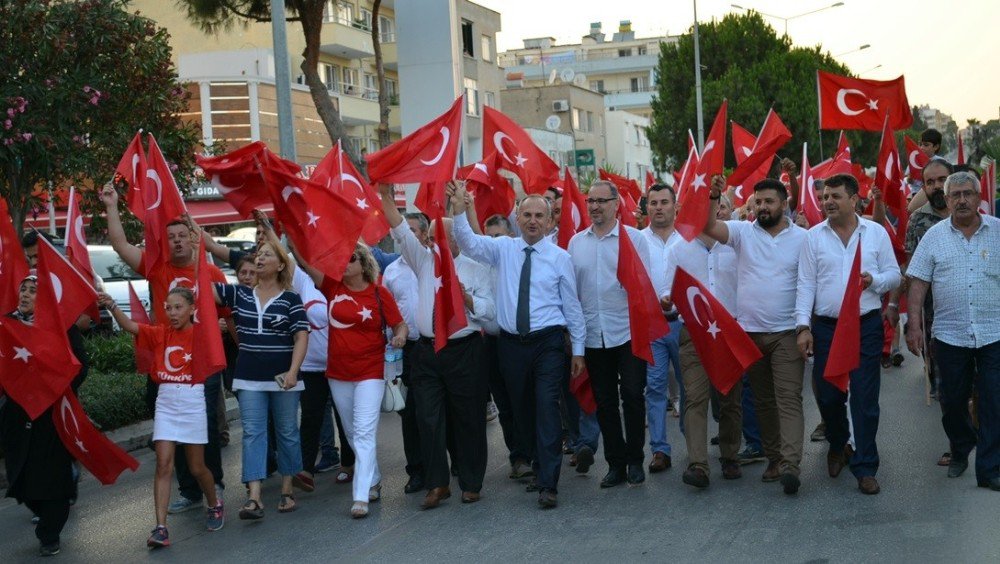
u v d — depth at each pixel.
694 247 8.77
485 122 11.40
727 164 52.44
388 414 12.91
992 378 7.53
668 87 55.66
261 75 40.44
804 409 11.32
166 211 8.50
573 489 8.48
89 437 7.48
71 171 14.51
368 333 8.20
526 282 8.09
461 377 8.12
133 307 9.17
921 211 9.48
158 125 15.73
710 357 7.85
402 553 6.97
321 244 8.02
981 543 6.30
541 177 11.36
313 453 9.02
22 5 13.79
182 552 7.38
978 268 7.62
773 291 7.97
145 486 9.75
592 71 111.81
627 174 75.50
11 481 7.45
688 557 6.42
